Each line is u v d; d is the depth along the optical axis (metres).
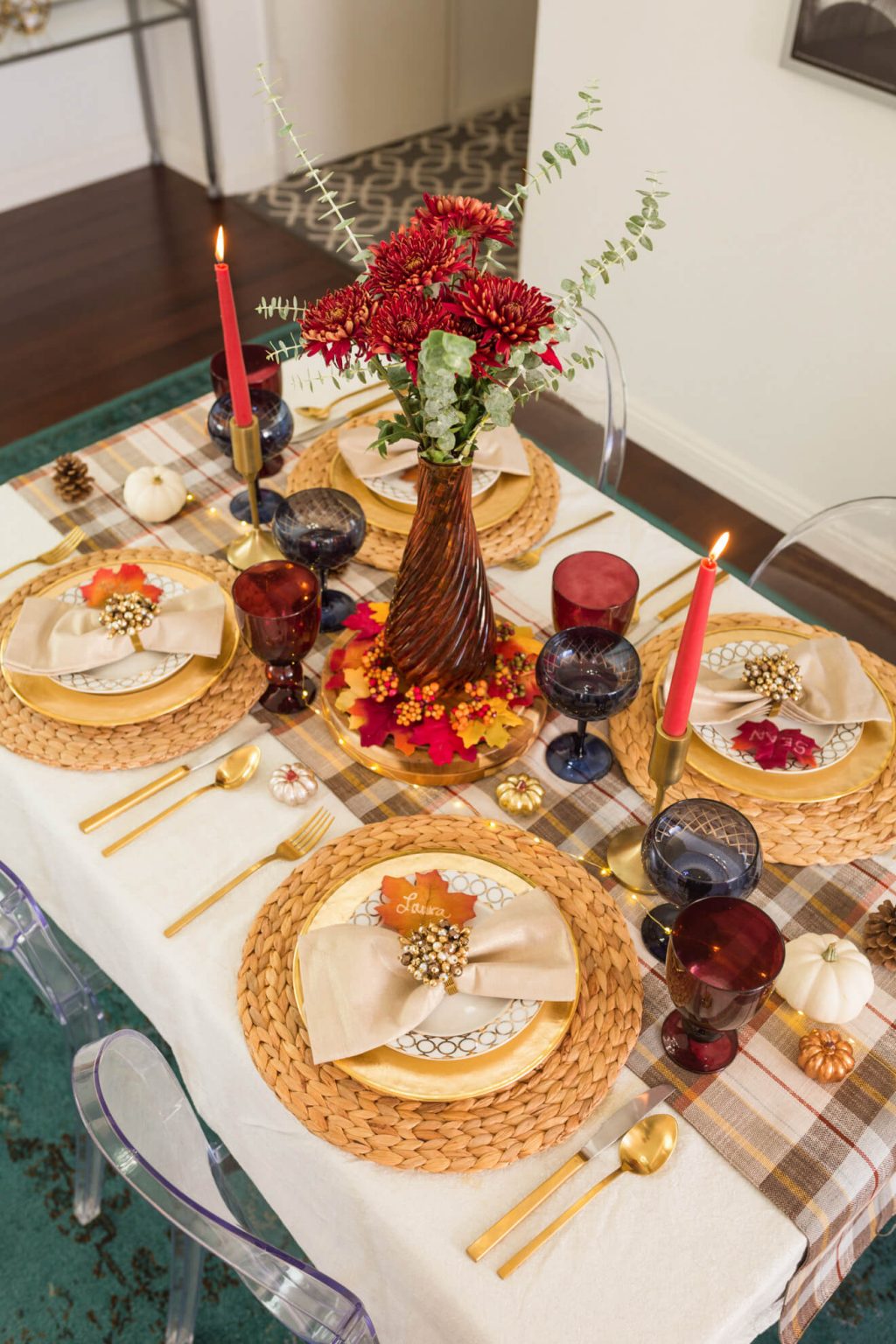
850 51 2.22
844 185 2.38
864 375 2.57
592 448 1.96
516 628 1.39
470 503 1.17
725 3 2.38
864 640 1.75
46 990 1.47
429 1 4.11
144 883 1.20
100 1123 0.99
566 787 1.29
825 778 1.25
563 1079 1.03
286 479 1.64
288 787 1.25
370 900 1.14
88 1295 1.61
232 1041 1.09
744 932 1.06
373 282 1.05
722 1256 0.96
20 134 3.93
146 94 4.09
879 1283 1.63
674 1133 1.01
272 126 4.06
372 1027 1.03
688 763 1.26
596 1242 0.96
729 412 2.90
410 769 1.28
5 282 3.72
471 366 1.01
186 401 3.21
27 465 3.01
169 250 3.87
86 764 1.27
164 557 1.49
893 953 1.12
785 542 1.76
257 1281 1.00
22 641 1.33
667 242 2.79
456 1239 0.96
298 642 1.24
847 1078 1.06
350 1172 1.00
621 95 2.69
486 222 1.06
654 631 1.45
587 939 1.12
